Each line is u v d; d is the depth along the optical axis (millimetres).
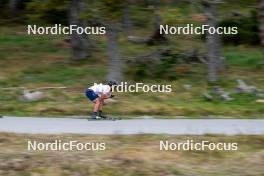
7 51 74312
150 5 59562
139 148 37344
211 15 60188
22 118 46969
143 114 49219
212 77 59750
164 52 65438
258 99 53625
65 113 49312
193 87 57781
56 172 34688
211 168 35500
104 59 70062
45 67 66062
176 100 53344
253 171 35000
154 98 53719
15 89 56469
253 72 65500
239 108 50531
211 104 51938
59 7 60250
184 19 59344
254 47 80500
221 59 66188
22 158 35594
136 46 77500
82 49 69625
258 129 42312
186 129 42219
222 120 46562
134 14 64688
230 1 88875
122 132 40812
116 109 49719
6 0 99938
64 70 64625
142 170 34812
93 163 35125
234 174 34688
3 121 45219
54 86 57969
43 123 44500
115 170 34812
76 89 56781
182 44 79125
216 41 61781
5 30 87688
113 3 54781
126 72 61969
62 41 80875
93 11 56875
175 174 34562
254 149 37906
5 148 37125
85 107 50125
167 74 61375
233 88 57781
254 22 81625
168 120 46500
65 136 39469
